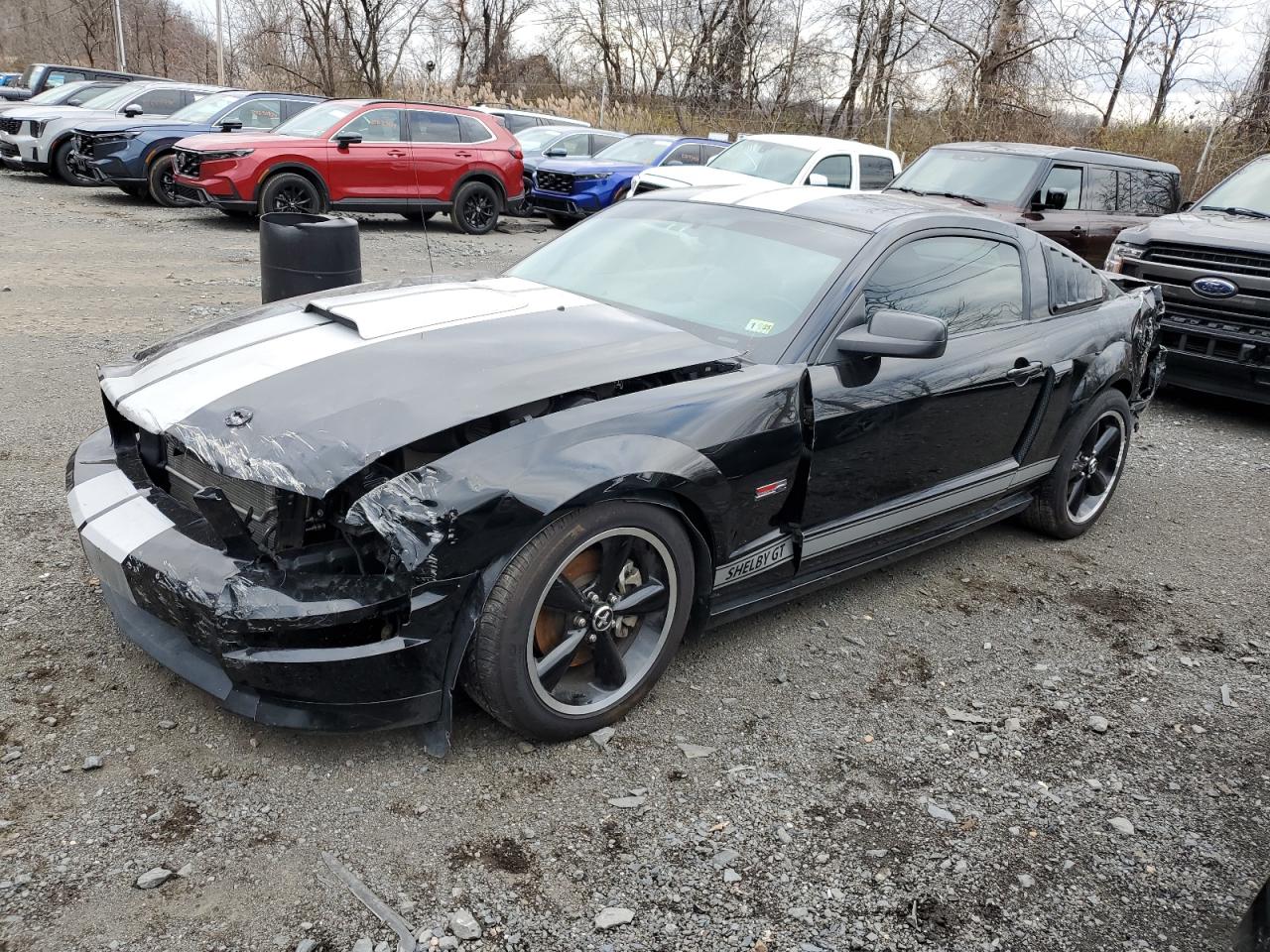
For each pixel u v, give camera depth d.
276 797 2.67
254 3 35.22
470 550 2.57
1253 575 4.82
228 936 2.22
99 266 9.73
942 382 3.80
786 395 3.29
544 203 15.68
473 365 2.99
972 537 5.03
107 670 3.14
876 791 2.94
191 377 3.07
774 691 3.42
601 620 2.96
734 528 3.22
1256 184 8.42
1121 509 5.61
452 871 2.47
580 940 2.29
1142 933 2.50
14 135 16.23
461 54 35.78
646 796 2.81
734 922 2.39
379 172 13.34
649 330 3.43
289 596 2.52
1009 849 2.75
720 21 29.14
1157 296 5.55
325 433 2.65
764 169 12.37
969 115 22.78
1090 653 3.94
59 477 4.61
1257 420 7.80
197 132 14.46
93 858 2.40
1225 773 3.21
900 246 3.82
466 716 3.10
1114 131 22.84
